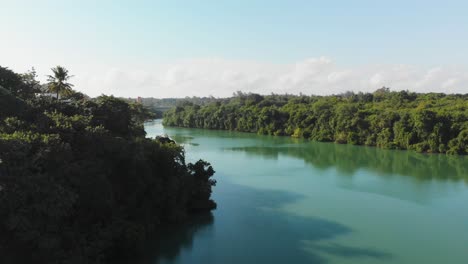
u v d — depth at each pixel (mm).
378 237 48219
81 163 37906
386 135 124875
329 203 61938
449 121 112438
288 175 82562
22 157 31938
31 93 68312
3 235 29609
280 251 43844
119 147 44406
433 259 42438
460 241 47125
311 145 133125
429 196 66125
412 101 164125
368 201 63156
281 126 170875
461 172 85750
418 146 115500
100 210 38312
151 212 48406
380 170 88188
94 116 56125
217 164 95250
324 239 47469
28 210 29766
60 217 33469
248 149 122375
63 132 40719
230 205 60562
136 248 40719
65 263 31641
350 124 136125
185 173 55625
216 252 43281
